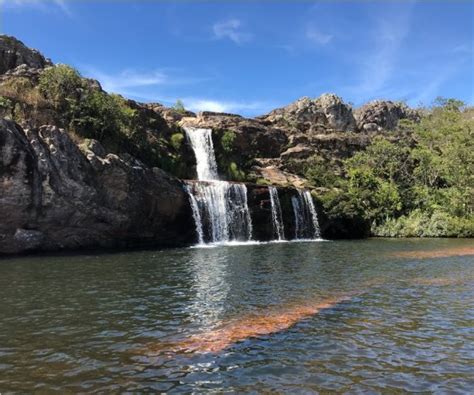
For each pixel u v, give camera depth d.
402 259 27.84
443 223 52.78
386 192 57.28
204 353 10.17
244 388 8.28
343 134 75.81
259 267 24.05
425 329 11.98
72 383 8.45
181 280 19.72
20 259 27.06
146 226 37.44
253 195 45.62
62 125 36.31
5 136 28.53
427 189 61.56
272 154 64.81
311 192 53.25
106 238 35.12
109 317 13.29
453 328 12.06
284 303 15.19
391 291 17.17
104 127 38.72
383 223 55.22
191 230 40.78
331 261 26.75
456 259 27.80
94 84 45.25
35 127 31.25
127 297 16.08
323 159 66.19
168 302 15.33
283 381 8.59
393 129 98.25
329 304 14.99
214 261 26.62
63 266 23.95
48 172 30.34
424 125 93.00
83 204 32.22
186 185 40.81
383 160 66.62
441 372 9.01
